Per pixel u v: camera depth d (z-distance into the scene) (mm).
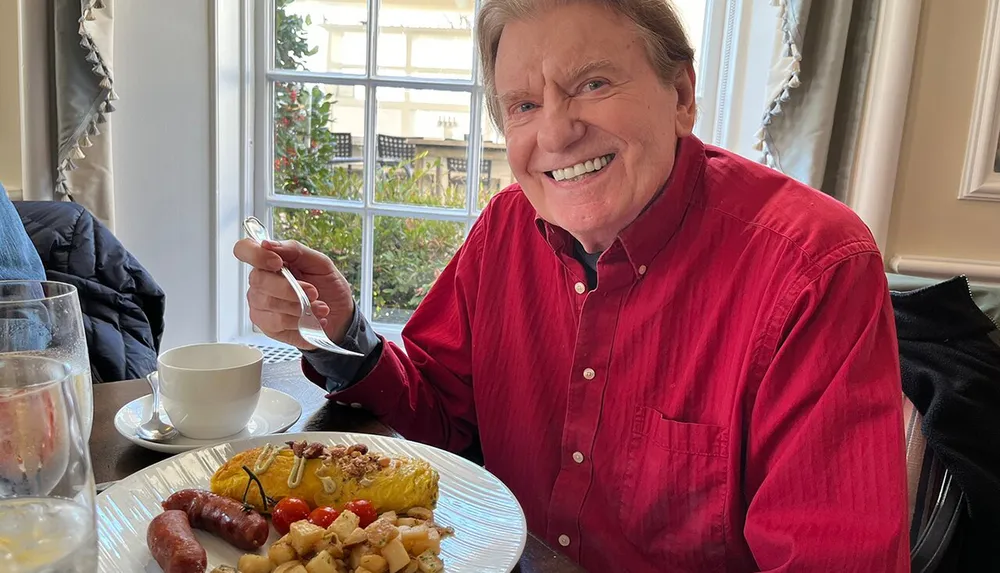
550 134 764
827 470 625
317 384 998
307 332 882
